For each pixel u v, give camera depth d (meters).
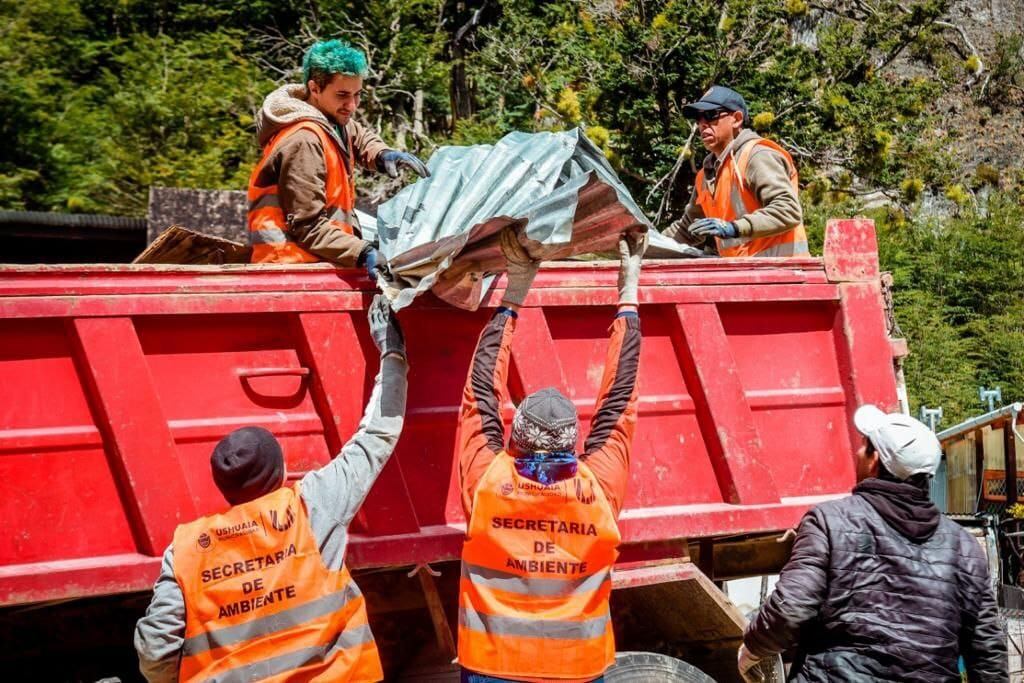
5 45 10.05
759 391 4.36
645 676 4.00
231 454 3.04
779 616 3.25
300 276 3.65
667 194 12.07
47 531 3.34
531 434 3.20
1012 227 16.66
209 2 13.23
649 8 12.54
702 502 4.26
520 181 3.67
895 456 3.32
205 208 5.53
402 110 13.47
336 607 3.03
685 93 12.45
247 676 2.89
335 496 3.16
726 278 4.30
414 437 3.84
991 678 3.31
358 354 3.71
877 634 3.21
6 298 3.28
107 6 12.30
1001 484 10.35
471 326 3.96
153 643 2.88
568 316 4.11
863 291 4.50
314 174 3.88
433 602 3.84
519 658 3.10
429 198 3.82
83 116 10.30
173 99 10.73
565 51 12.71
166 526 3.42
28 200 9.71
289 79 12.65
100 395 3.36
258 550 2.96
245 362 3.61
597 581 3.20
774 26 12.98
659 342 4.26
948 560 3.29
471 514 3.21
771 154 5.02
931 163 14.99
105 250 6.42
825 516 3.33
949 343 14.52
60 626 3.80
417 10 13.55
